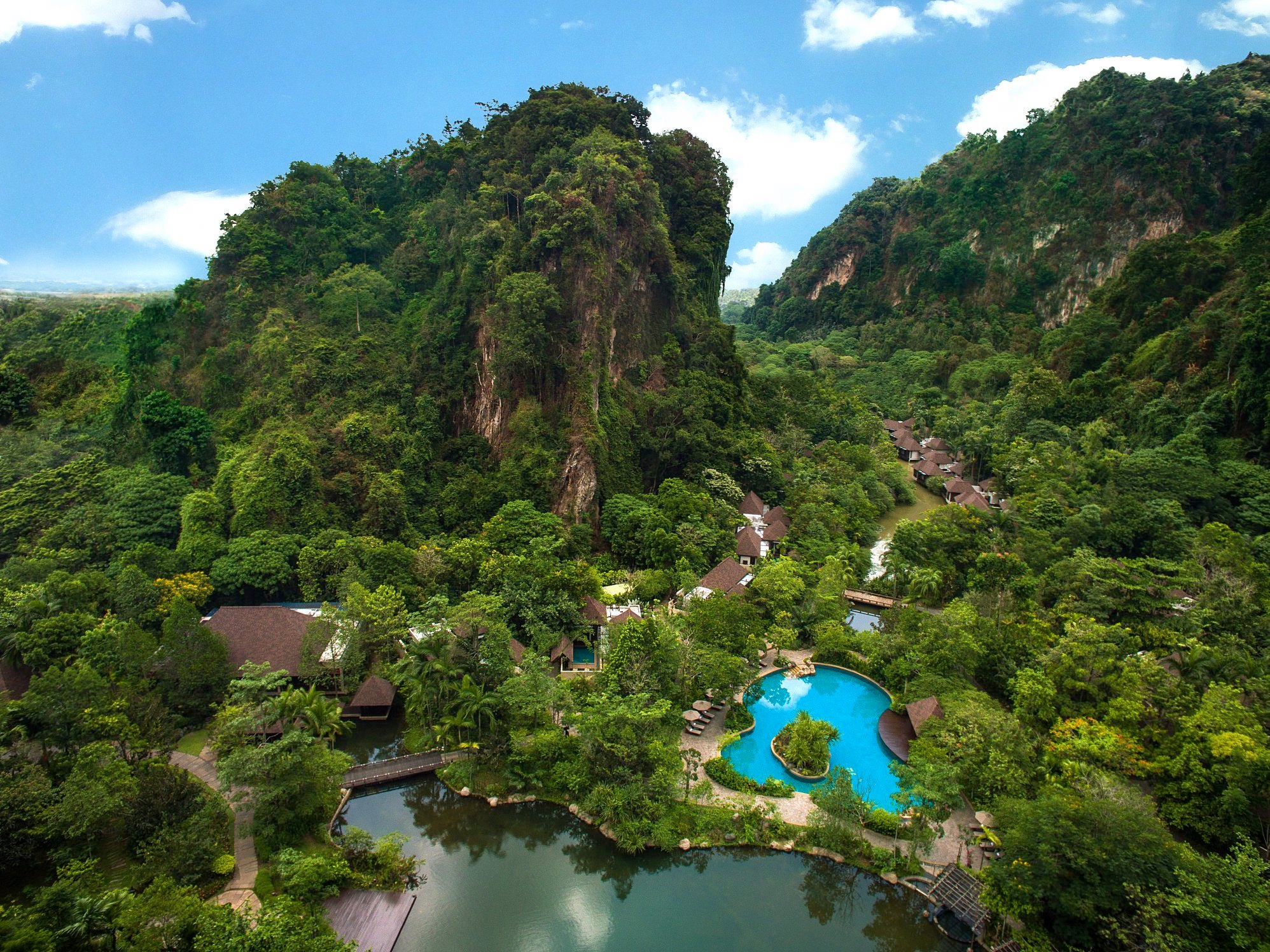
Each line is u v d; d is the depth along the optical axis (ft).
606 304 307.58
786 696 212.02
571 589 231.50
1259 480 298.35
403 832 157.58
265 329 298.35
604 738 162.71
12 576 203.31
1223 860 113.91
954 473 424.05
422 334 314.14
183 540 232.53
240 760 136.87
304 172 361.92
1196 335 377.71
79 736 144.05
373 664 201.98
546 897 142.72
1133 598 223.71
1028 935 117.50
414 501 271.49
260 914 113.19
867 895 143.43
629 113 389.19
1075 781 142.82
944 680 196.44
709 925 137.18
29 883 123.13
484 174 351.67
